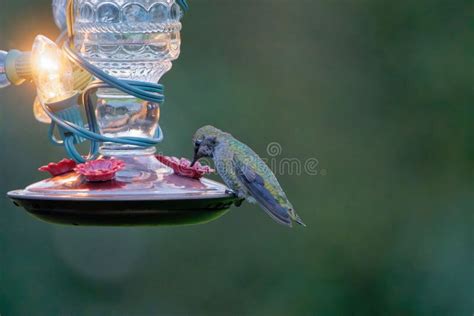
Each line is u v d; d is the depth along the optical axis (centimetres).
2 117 1105
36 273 1133
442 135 1230
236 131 1182
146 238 1160
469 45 1244
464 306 1199
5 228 1129
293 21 1216
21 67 551
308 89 1209
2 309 1123
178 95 1173
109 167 528
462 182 1224
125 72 578
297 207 1191
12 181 1109
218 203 529
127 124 561
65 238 1145
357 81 1220
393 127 1224
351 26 1227
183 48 1192
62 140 573
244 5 1209
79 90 596
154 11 577
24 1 1115
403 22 1240
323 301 1181
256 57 1201
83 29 571
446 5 1244
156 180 536
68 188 520
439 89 1236
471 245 1205
